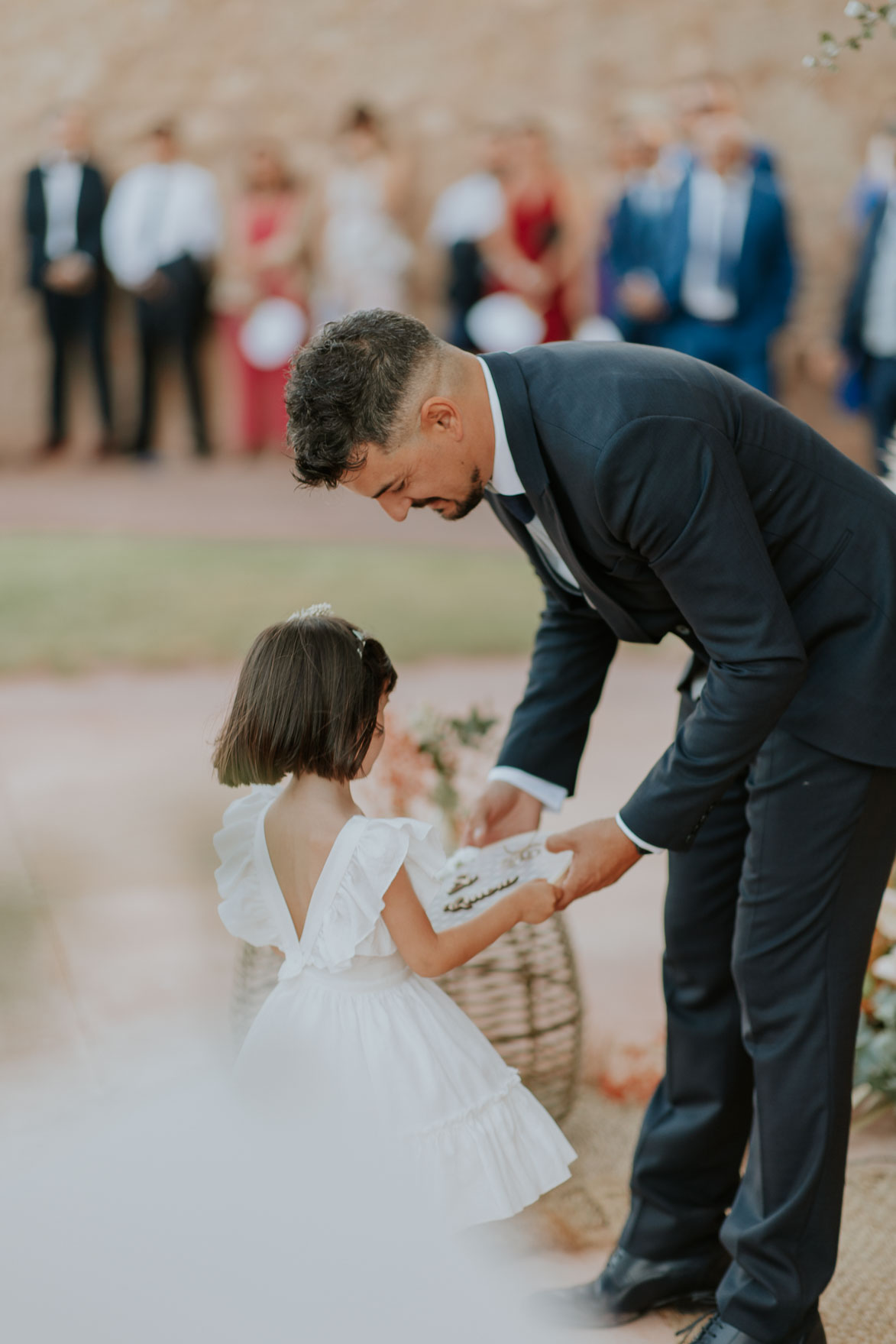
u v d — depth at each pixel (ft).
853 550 5.88
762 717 5.60
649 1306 6.93
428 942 6.02
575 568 6.05
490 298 30.37
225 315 33.60
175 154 33.09
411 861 6.11
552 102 33.12
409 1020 6.14
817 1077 6.01
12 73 33.68
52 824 13.28
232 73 33.73
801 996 6.02
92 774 14.75
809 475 5.85
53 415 33.96
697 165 24.11
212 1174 3.48
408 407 5.54
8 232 34.14
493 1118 6.11
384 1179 3.67
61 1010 9.57
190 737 15.93
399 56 33.42
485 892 6.27
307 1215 3.40
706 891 6.64
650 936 11.13
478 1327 3.24
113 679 17.94
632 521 5.51
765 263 24.09
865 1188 7.89
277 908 6.33
